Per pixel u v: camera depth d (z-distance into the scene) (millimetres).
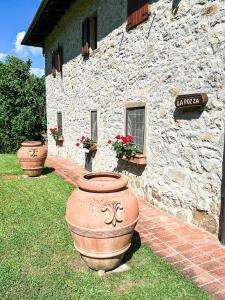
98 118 7992
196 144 4328
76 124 9922
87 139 8320
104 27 7270
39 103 15250
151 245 3799
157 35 5082
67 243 3848
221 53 3785
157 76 5164
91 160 8672
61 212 5074
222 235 3770
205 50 4039
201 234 4137
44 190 6609
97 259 3033
